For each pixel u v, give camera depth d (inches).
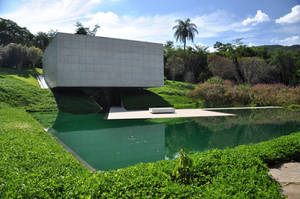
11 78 992.2
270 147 193.5
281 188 138.7
